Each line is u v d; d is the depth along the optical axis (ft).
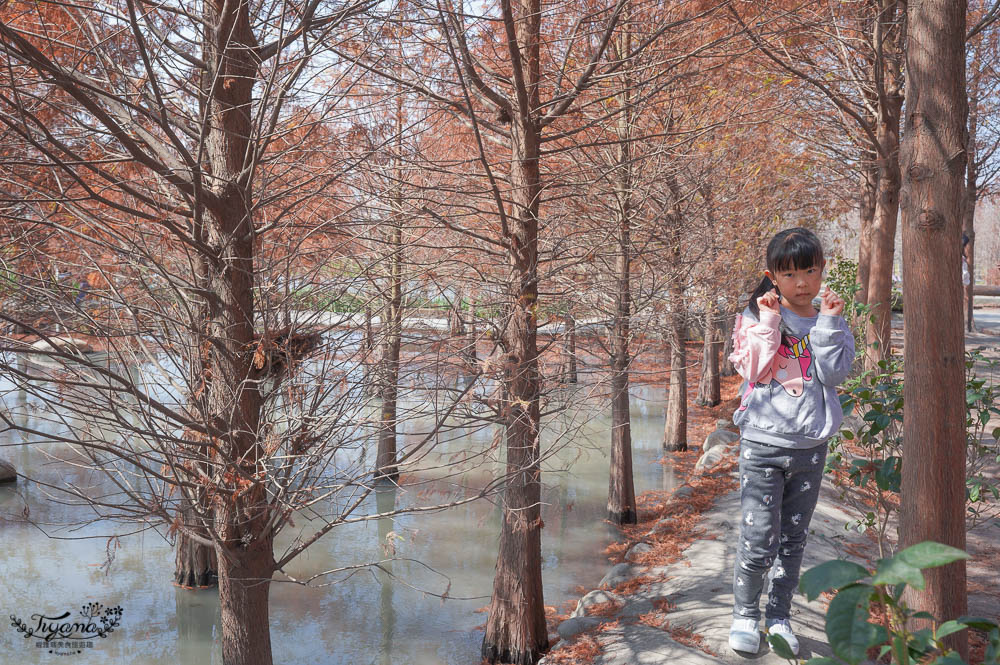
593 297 23.17
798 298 11.62
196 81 16.76
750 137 30.12
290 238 15.74
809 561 16.93
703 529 23.59
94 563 27.81
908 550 3.98
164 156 14.47
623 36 25.21
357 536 30.40
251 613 14.62
